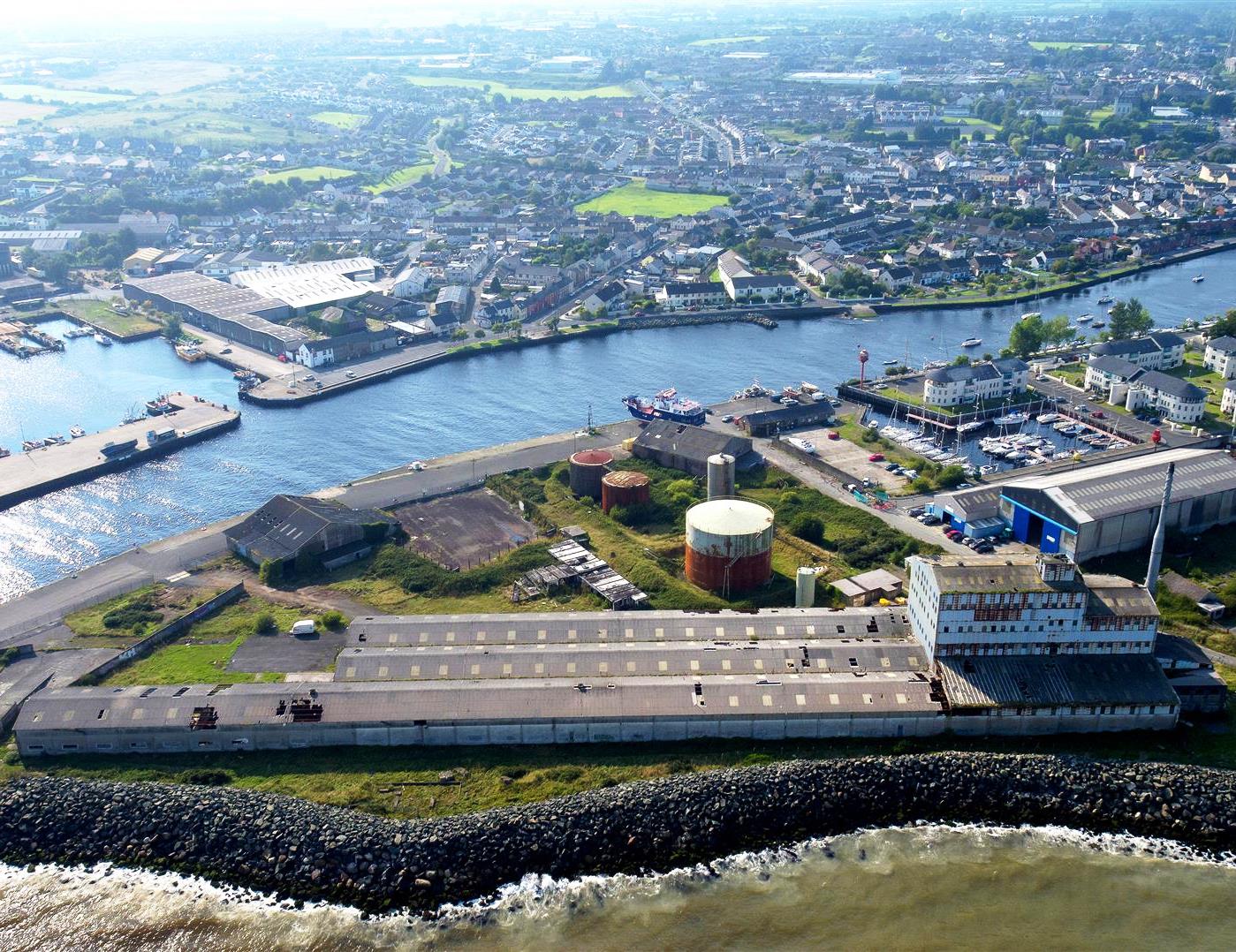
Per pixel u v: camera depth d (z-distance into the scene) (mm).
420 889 158750
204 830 169125
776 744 189625
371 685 195625
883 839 170125
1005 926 154500
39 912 158125
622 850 165625
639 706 189500
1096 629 195625
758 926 154500
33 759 189125
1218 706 196000
